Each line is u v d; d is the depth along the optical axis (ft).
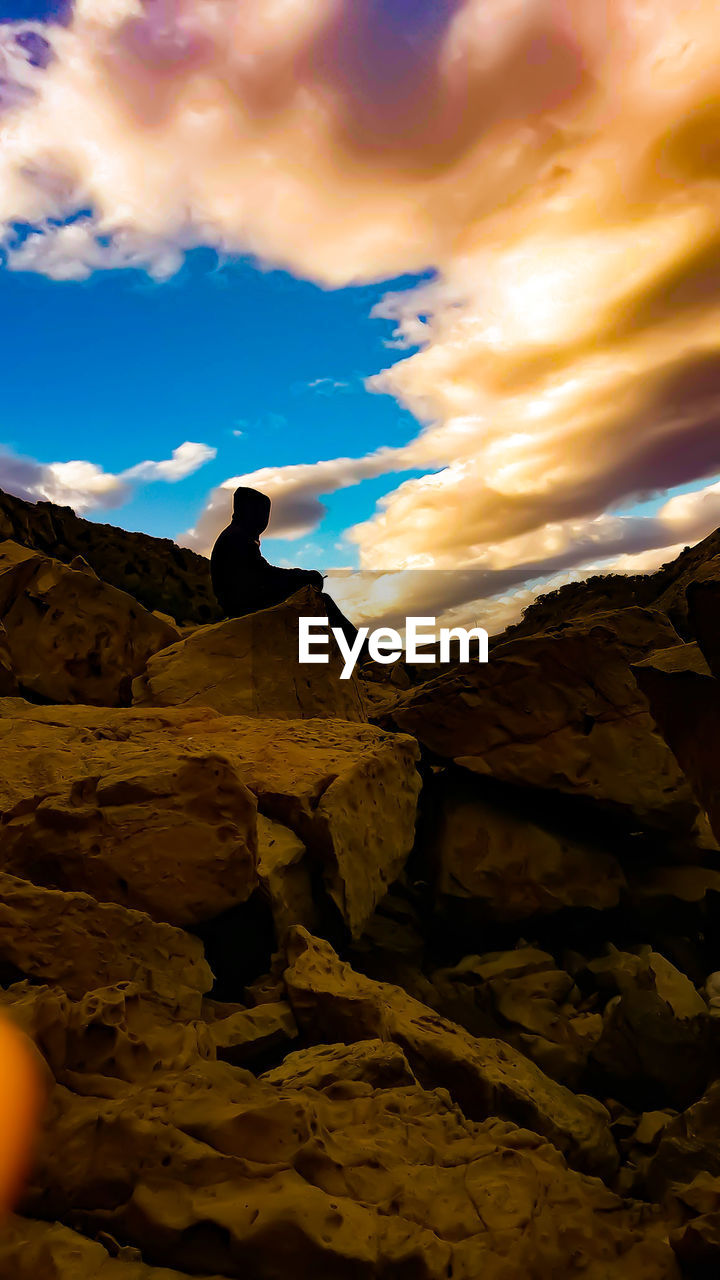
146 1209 6.82
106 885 14.98
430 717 27.27
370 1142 8.88
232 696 31.71
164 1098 8.16
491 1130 10.04
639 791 24.99
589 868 24.38
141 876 14.98
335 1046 12.56
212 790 15.67
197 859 15.15
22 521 83.71
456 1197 8.07
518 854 24.14
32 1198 7.15
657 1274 7.59
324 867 18.80
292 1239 6.59
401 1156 8.70
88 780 16.22
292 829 19.22
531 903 23.36
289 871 18.15
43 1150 7.41
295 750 22.97
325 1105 9.81
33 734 24.16
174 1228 6.68
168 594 93.25
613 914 24.20
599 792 25.13
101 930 13.12
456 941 23.40
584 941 23.81
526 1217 7.86
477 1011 19.54
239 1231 6.61
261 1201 6.93
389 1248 6.83
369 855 20.62
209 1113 7.99
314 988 14.02
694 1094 15.70
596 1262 7.69
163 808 15.52
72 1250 6.43
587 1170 12.87
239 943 16.62
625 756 25.44
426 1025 14.19
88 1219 7.01
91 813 15.39
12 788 19.34
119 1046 8.96
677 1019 16.72
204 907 15.05
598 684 26.17
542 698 26.48
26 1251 6.39
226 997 15.99
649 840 25.57
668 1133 11.87
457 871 23.81
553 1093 14.21
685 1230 7.75
